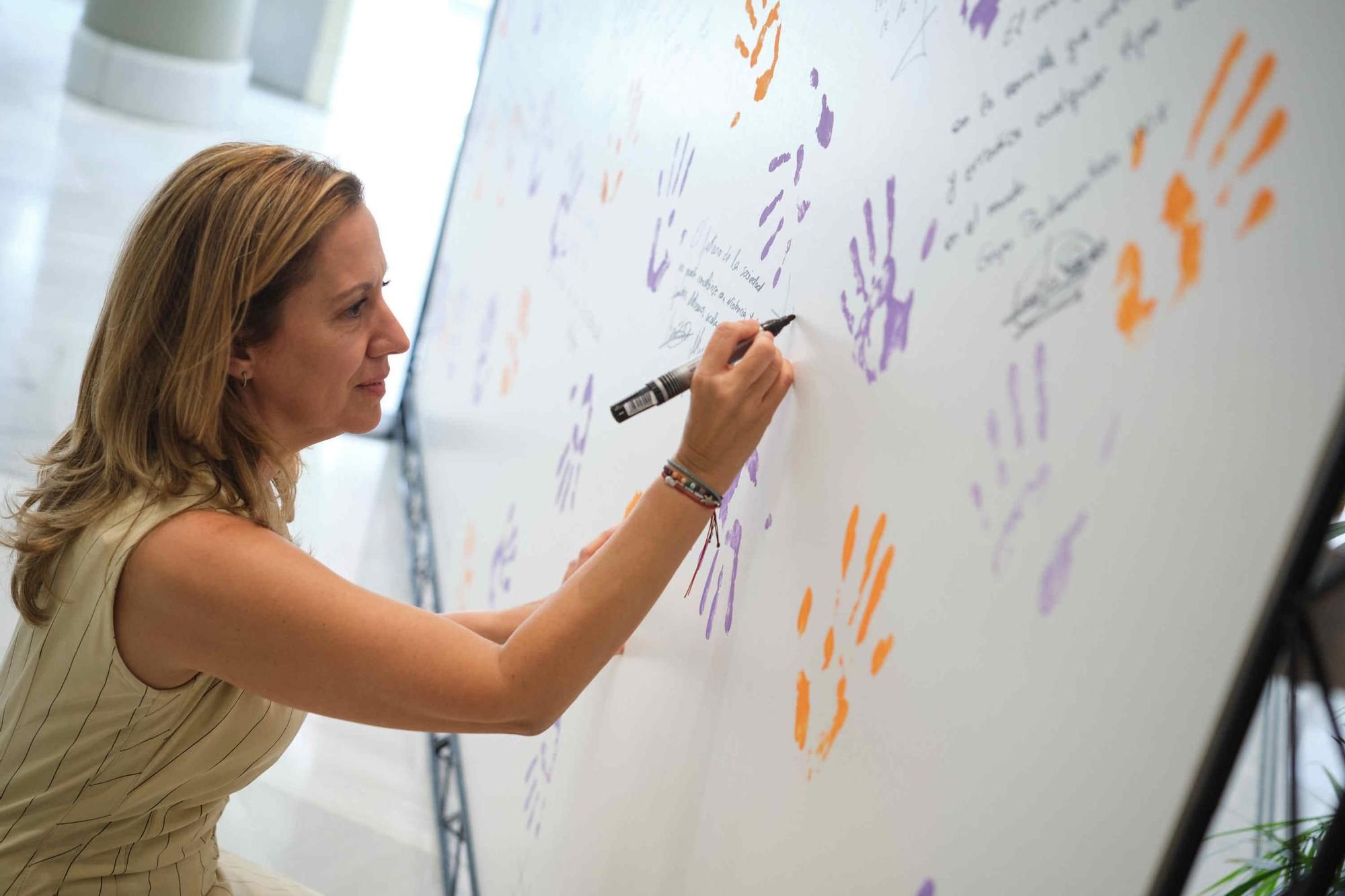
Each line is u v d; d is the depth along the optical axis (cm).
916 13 100
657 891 127
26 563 110
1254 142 66
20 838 113
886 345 98
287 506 126
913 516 91
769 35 132
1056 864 74
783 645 109
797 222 117
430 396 355
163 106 714
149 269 107
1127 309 73
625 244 174
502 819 197
